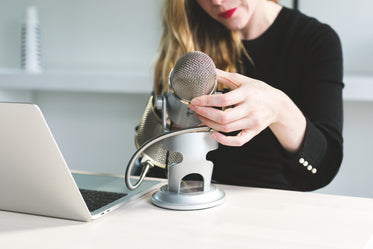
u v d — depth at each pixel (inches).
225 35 58.7
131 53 114.4
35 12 115.8
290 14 58.9
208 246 27.1
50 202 31.5
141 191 37.8
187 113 35.4
